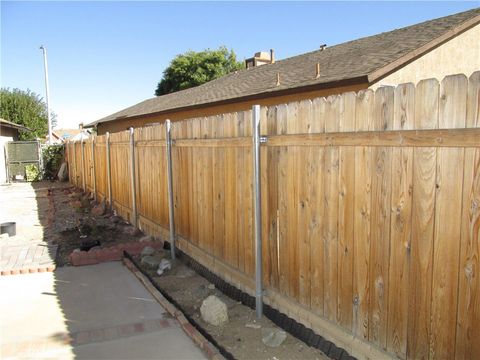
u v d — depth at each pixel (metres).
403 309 2.47
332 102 2.88
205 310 3.81
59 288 4.84
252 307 4.10
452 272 2.16
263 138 3.68
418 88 2.26
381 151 2.54
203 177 4.91
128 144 7.77
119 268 5.59
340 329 2.98
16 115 32.25
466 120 2.03
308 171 3.20
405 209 2.41
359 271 2.78
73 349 3.39
